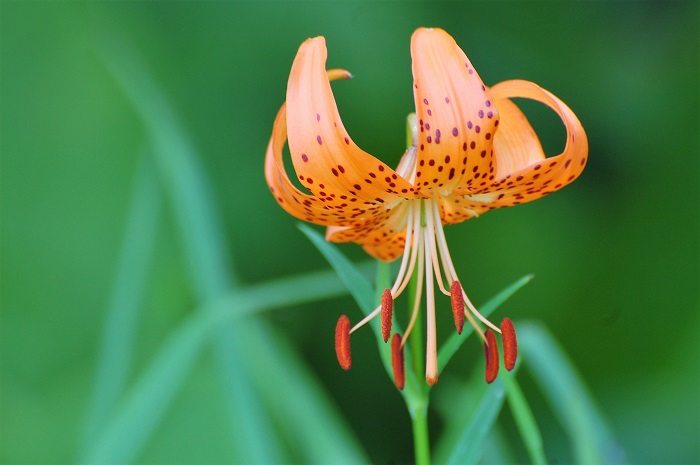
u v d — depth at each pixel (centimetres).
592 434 66
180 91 94
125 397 71
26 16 96
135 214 73
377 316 61
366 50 91
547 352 69
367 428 96
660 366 96
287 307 94
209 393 83
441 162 59
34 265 91
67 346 89
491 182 60
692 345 93
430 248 62
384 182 60
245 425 68
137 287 71
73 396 85
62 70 95
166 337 87
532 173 60
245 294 70
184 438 82
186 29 96
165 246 89
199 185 72
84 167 94
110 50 92
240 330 71
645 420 89
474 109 59
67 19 96
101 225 93
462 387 79
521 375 96
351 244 95
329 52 91
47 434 83
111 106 96
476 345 96
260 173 94
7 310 89
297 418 74
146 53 94
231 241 93
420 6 94
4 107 94
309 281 71
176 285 89
